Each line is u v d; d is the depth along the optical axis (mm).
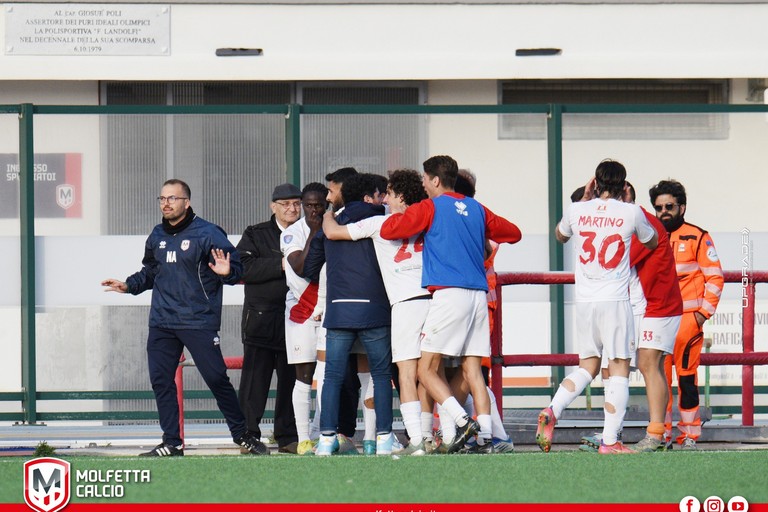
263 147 42438
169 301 33000
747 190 43656
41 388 42094
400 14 45500
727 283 41938
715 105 43344
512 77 45750
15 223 42156
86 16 44750
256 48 45219
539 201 43250
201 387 42406
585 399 42531
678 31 46031
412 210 31516
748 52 46188
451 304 31375
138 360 42281
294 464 29250
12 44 44625
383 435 32312
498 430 33312
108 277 42281
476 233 31875
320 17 45344
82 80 45438
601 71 45844
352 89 46438
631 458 30094
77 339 42188
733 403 43438
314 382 40719
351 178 32781
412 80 46312
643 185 43500
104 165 42281
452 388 33750
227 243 33188
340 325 32031
